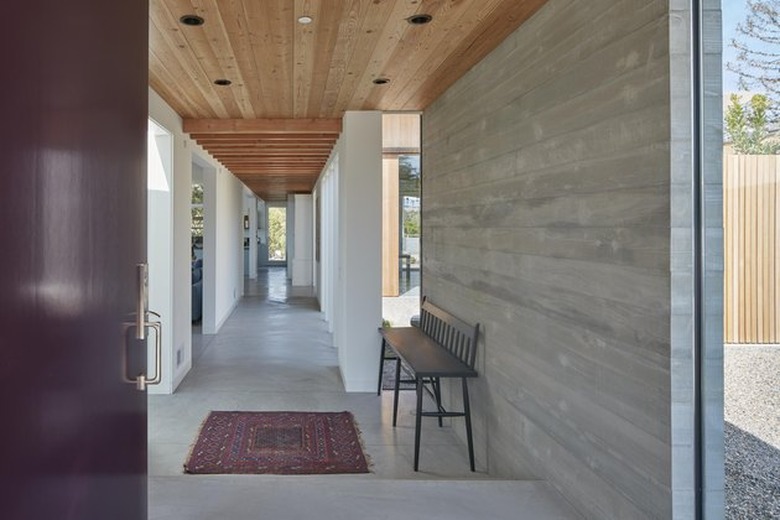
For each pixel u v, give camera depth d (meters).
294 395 5.31
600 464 2.26
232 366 6.41
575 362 2.47
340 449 4.01
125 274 1.74
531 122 2.92
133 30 1.81
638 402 2.01
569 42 2.51
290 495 2.61
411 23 3.03
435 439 4.25
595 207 2.29
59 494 1.31
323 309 10.16
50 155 1.27
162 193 5.27
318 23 3.02
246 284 15.73
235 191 10.98
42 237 1.23
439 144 4.81
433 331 4.89
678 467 1.83
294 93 4.63
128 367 1.76
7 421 1.09
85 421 1.45
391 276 8.25
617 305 2.14
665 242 1.86
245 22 3.00
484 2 2.75
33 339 1.19
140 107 1.87
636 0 2.01
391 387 5.61
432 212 5.09
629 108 2.06
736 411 1.77
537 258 2.86
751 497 1.74
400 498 2.60
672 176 1.83
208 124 5.73
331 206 8.57
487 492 2.67
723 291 1.81
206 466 3.65
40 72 1.22
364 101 4.98
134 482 1.82
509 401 3.27
